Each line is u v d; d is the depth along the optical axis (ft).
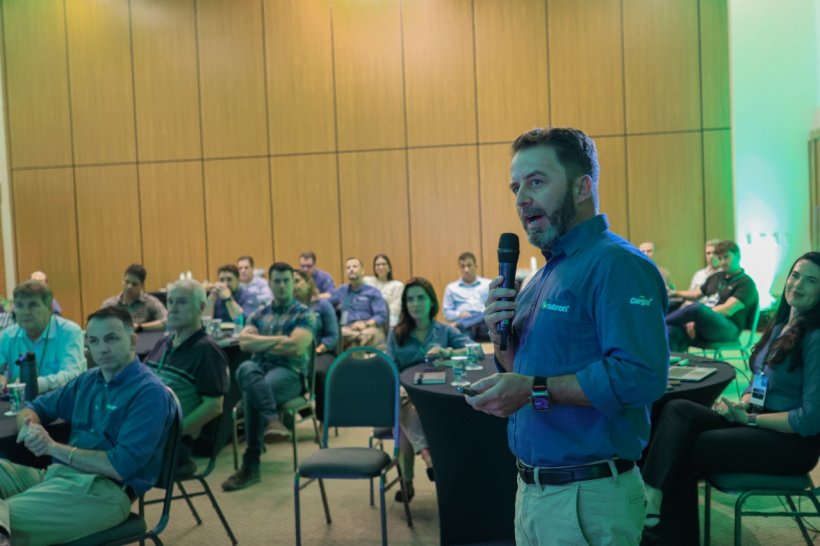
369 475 9.93
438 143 28.84
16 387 9.49
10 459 9.11
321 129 29.43
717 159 27.32
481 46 28.37
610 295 4.30
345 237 29.53
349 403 11.28
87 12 30.30
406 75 28.89
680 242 27.66
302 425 18.47
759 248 26.68
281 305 15.49
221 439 12.21
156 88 30.12
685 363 11.02
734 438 8.68
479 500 9.51
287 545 10.86
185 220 30.25
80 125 30.60
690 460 8.84
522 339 4.88
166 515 8.53
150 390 8.45
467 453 9.42
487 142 28.50
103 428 8.43
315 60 29.32
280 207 29.78
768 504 11.68
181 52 29.91
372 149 29.22
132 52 30.14
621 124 27.73
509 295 4.91
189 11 29.78
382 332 21.21
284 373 14.52
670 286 24.07
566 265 4.66
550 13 27.89
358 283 22.61
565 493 4.60
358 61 29.12
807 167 26.35
